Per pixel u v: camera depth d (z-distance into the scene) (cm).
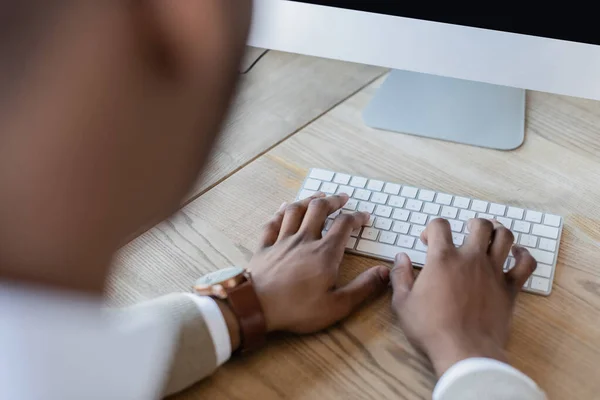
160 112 31
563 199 69
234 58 33
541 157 75
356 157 77
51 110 29
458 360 50
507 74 70
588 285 60
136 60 30
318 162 76
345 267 63
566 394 51
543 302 59
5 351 36
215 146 36
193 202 71
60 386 38
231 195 72
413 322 55
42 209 31
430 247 61
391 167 75
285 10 74
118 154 31
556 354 54
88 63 29
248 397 53
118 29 29
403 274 60
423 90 84
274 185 73
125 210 33
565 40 66
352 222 65
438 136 78
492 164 75
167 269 64
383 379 53
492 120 79
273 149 78
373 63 74
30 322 36
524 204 69
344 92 87
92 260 34
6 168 30
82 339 38
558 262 62
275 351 56
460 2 67
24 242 32
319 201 66
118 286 62
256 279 58
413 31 70
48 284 34
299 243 62
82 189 31
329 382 53
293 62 94
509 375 48
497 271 59
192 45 31
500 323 55
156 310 53
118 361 43
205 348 53
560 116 81
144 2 29
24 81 29
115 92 30
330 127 81
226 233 67
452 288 56
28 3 28
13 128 29
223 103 34
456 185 72
